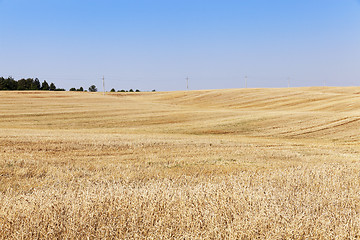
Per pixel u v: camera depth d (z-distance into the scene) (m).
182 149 20.12
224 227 4.69
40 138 22.80
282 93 80.44
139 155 17.31
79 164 13.39
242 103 72.50
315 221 5.05
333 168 10.00
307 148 22.95
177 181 8.82
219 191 6.20
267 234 4.54
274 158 17.22
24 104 58.66
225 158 16.50
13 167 12.17
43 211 5.10
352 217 5.24
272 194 6.50
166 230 4.66
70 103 63.56
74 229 4.58
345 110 55.53
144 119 44.72
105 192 6.20
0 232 4.56
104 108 56.84
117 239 4.49
